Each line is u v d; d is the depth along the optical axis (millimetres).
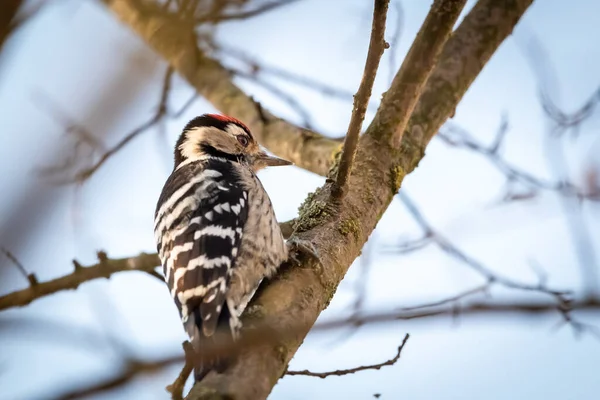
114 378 3896
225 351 5988
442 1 9820
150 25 12008
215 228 9117
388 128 9953
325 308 8438
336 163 10031
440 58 11422
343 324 5203
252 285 8898
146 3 11250
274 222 9883
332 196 9031
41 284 10711
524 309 5250
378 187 9555
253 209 9641
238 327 7602
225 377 6496
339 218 8961
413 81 9961
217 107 13031
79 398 3814
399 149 10086
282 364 6988
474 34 11609
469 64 11375
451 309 5309
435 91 11031
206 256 8820
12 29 4246
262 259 8789
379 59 7949
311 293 8180
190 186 9820
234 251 8953
